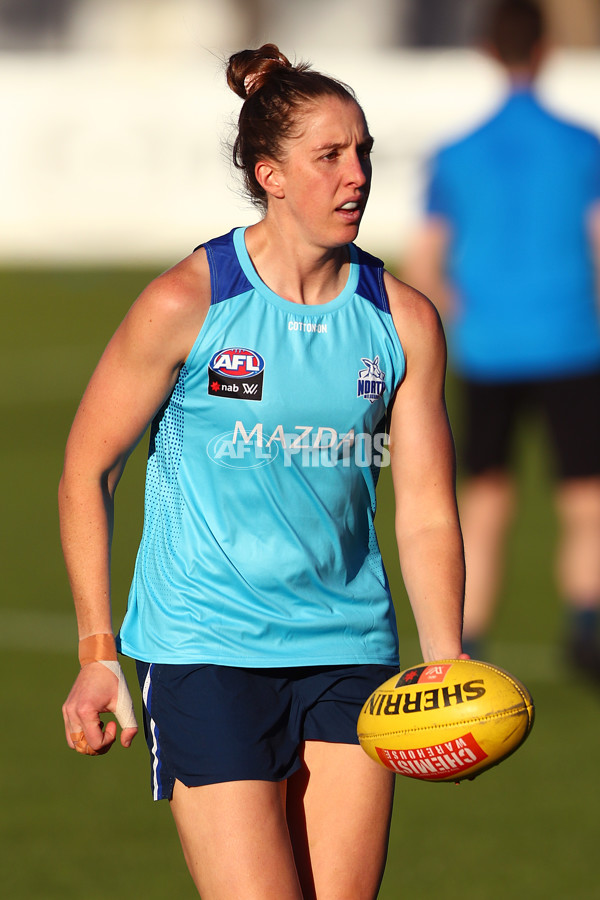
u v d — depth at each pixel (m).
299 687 10.95
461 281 22.42
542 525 34.28
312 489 10.78
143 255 86.88
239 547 10.77
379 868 10.59
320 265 10.80
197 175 86.81
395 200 85.94
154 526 11.09
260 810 10.09
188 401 10.72
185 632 10.77
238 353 10.55
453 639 10.91
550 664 23.38
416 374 11.23
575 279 22.02
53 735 20.17
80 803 17.64
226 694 10.52
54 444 43.91
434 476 11.34
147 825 16.95
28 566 30.20
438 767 10.02
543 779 18.55
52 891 14.93
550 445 22.48
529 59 22.20
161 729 10.64
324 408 10.69
